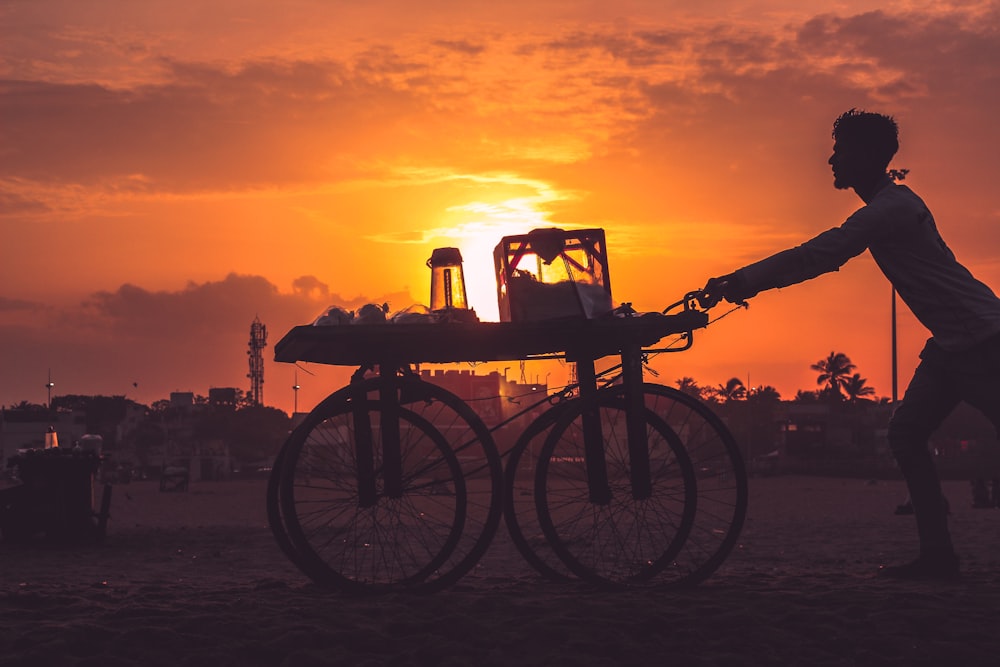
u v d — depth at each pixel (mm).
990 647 3707
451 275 5262
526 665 3504
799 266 4773
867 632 3906
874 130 5102
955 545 10680
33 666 3400
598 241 4891
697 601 4434
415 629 3893
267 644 3668
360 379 5137
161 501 35562
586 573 5027
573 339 4934
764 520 17484
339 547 6551
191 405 146750
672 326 4801
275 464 5273
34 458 11820
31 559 9906
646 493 5051
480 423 5055
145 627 3785
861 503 27844
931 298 4918
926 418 5328
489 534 5004
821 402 162250
